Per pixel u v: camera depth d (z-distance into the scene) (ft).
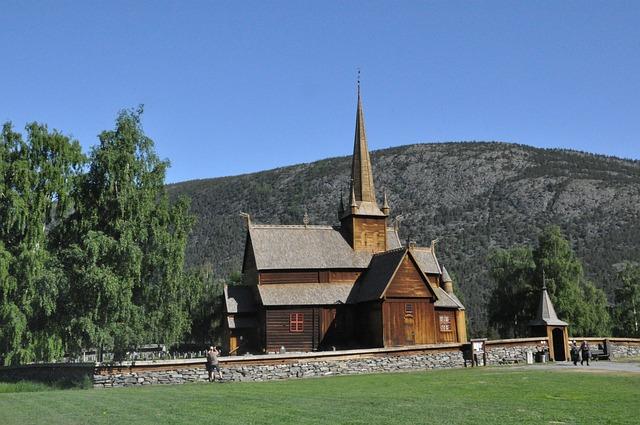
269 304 193.88
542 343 170.50
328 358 141.18
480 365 158.40
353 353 144.36
